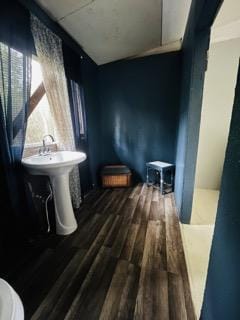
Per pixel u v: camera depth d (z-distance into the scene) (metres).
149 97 2.81
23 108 1.41
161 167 2.51
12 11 1.27
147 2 1.63
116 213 2.05
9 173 1.35
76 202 2.15
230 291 0.54
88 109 2.62
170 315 0.96
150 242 1.54
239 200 0.52
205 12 1.14
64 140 1.96
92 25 1.88
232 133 0.59
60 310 0.99
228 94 2.45
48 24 1.66
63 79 1.88
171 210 2.11
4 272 1.25
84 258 1.37
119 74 2.88
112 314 0.97
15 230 1.43
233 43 2.30
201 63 1.46
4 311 0.53
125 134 3.05
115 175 2.80
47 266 1.30
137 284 1.14
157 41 2.35
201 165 2.76
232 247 0.54
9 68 1.27
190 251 1.43
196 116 1.57
